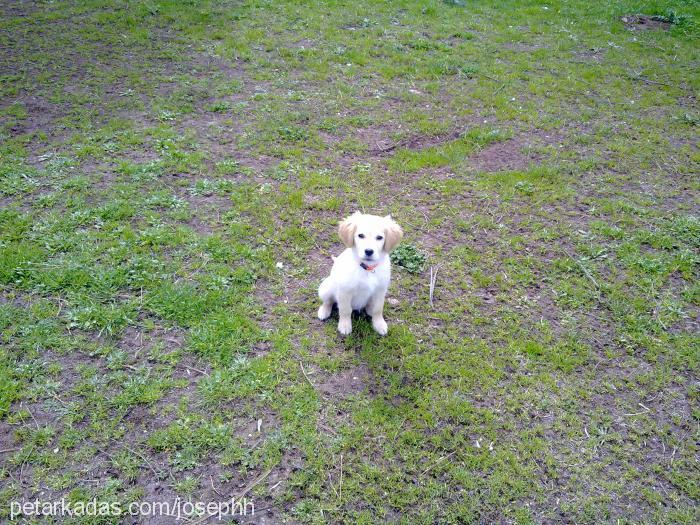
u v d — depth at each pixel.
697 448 1.52
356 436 1.49
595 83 3.77
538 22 4.93
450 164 2.73
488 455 1.47
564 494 1.41
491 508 1.37
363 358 1.71
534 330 1.85
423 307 1.91
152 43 3.83
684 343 1.82
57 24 4.00
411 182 2.58
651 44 4.56
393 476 1.41
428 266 2.09
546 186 2.59
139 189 2.35
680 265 2.13
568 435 1.54
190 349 1.68
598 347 1.80
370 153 2.79
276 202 2.34
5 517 1.29
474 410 1.58
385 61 3.87
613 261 2.15
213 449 1.44
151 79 3.32
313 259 2.08
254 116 3.00
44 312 1.75
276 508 1.34
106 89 3.15
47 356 1.63
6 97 2.98
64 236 2.04
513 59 4.08
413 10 4.95
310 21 4.46
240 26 4.25
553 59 4.14
